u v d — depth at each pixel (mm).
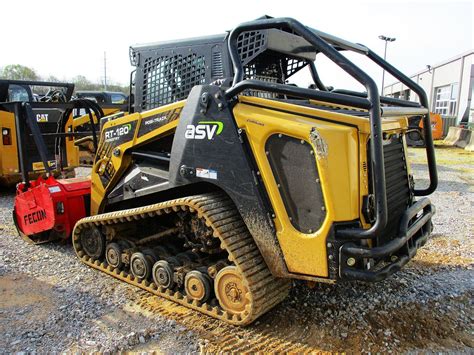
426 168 11812
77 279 4211
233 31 3164
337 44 3514
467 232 5746
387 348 3043
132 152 4078
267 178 3027
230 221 3285
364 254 2746
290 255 3012
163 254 3986
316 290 3891
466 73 24344
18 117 5133
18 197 5219
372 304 3656
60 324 3355
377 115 2668
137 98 4238
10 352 2979
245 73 3697
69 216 4879
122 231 4375
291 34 3715
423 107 3807
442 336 3225
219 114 3189
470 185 9305
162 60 4020
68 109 6008
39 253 4930
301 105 3293
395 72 3895
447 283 4102
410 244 3398
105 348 3027
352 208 2865
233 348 3037
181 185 3469
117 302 3727
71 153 8414
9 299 3773
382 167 2703
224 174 3201
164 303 3707
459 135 18406
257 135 3035
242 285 3172
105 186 4320
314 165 2861
